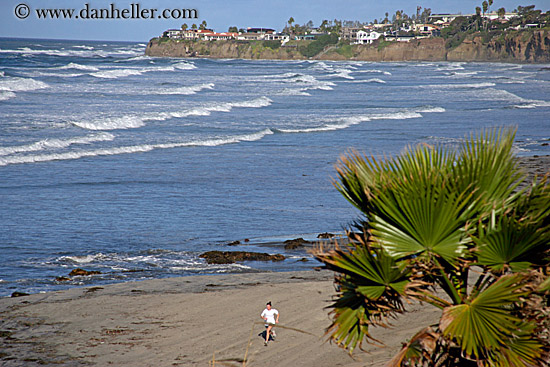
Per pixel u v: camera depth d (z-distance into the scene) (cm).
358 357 1475
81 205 4088
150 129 7806
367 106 11381
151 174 5209
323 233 3378
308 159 6044
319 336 1712
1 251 3052
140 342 1772
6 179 4841
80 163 5616
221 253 3030
